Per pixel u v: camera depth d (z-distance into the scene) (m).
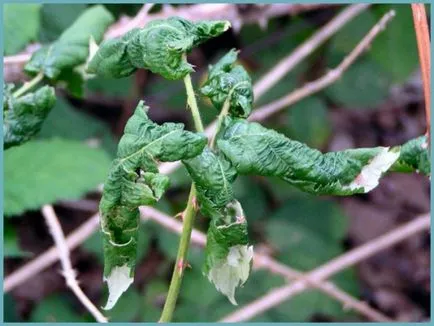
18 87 0.62
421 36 0.46
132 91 0.89
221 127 0.42
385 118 1.17
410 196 1.12
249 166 0.41
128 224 0.42
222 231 0.42
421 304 1.04
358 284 0.96
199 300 0.81
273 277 0.83
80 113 0.84
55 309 0.81
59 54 0.54
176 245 0.83
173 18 0.43
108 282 0.43
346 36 0.87
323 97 0.95
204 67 0.93
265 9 0.72
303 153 0.42
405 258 1.08
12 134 0.51
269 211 0.93
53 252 0.65
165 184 0.41
